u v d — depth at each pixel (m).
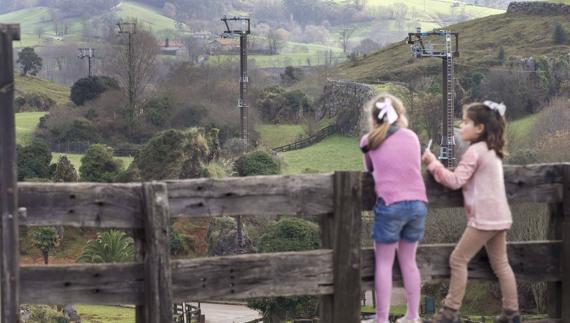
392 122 9.58
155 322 8.93
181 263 9.13
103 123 108.50
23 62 179.38
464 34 154.38
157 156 69.75
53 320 40.47
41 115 124.12
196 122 108.44
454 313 9.99
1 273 8.70
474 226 9.73
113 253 50.50
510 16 157.62
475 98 104.69
